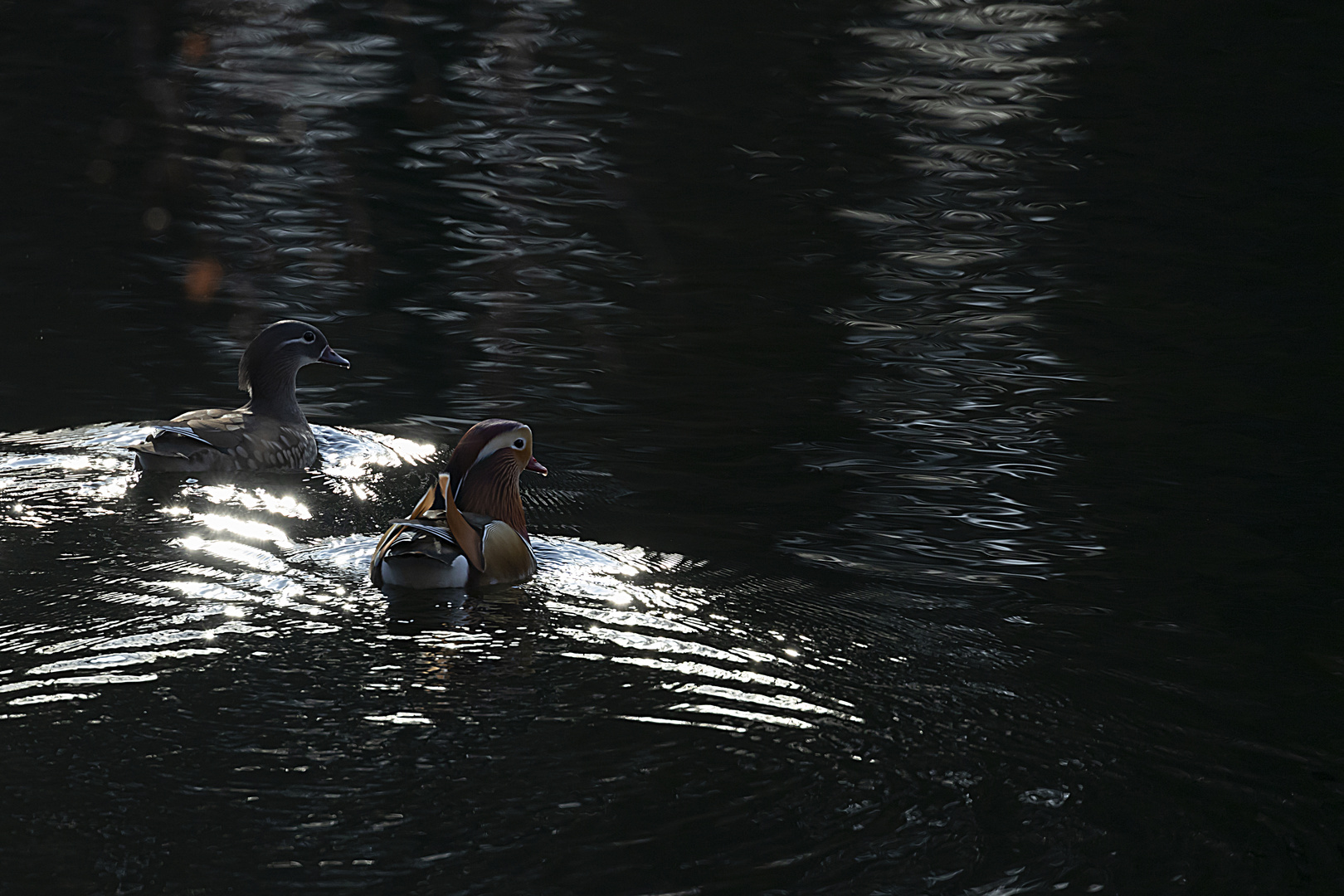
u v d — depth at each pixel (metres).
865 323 18.55
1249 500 13.48
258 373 14.25
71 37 32.47
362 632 10.18
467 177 24.45
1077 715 9.36
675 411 15.52
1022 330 18.38
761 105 29.73
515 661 9.76
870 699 9.48
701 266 20.59
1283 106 29.41
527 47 33.84
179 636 9.98
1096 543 12.46
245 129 26.56
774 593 11.17
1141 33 35.72
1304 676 10.06
